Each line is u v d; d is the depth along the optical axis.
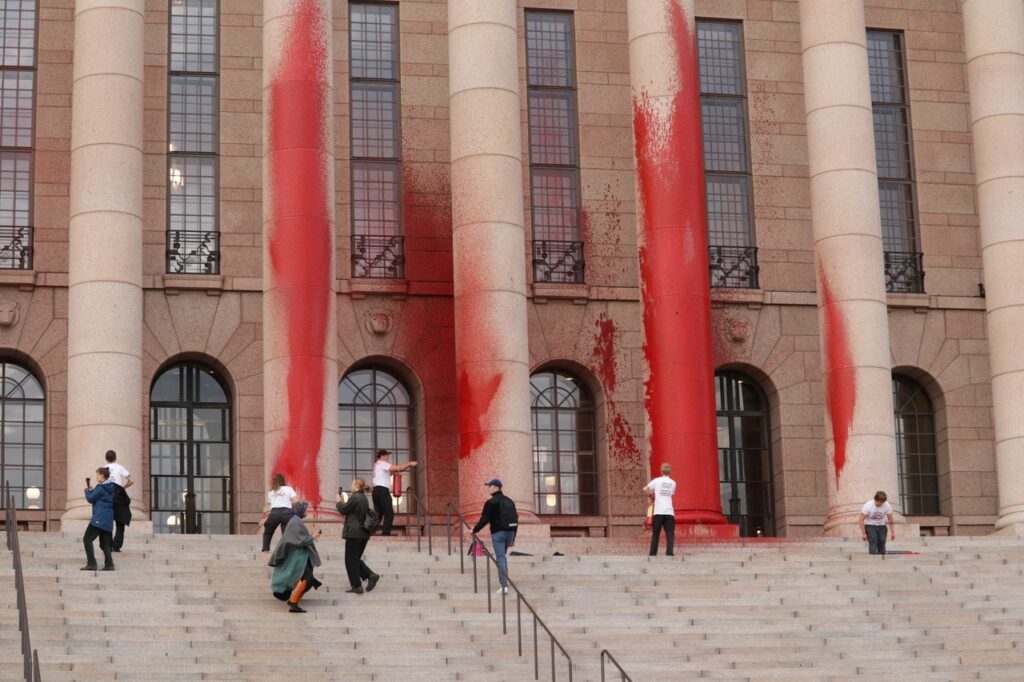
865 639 25.16
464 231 34.34
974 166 40.22
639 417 37.91
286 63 33.78
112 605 24.20
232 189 37.34
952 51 41.16
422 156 38.25
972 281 40.03
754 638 24.92
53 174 36.75
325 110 33.84
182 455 36.53
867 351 35.16
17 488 35.66
